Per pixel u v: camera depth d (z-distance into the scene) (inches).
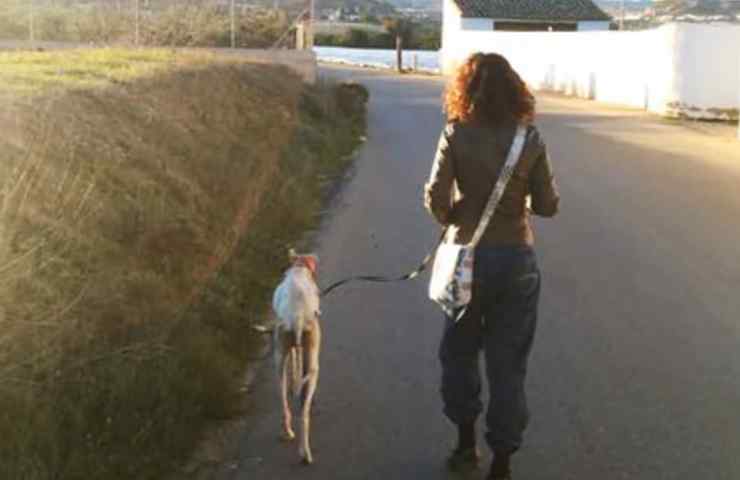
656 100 1028.5
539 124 872.9
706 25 946.1
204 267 283.4
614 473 175.8
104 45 834.2
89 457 163.5
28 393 172.9
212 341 226.8
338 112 846.5
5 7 881.5
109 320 218.4
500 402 163.2
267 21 1068.5
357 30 2746.1
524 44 1588.3
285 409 188.4
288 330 183.0
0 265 207.5
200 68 637.3
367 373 228.7
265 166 468.4
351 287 309.4
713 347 246.5
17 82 410.9
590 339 252.4
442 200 162.1
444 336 172.2
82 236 253.1
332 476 175.3
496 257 159.9
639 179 550.3
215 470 177.0
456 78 163.9
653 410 204.7
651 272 327.9
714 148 718.5
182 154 394.0
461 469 176.2
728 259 348.5
